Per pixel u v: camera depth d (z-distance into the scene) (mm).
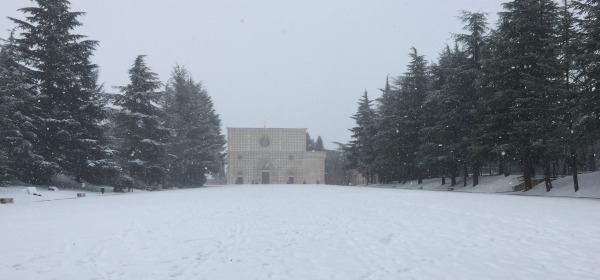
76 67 34719
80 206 19078
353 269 6930
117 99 42438
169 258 7852
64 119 32781
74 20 34688
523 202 18531
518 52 28203
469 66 35219
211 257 7902
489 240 9305
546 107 26703
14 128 28766
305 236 10070
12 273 6859
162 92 44500
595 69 22156
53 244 9281
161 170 42938
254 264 7324
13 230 11258
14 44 31359
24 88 30344
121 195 30125
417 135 44875
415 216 13586
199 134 59594
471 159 33219
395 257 7777
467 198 21797
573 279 6324
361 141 62562
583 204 17266
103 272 6895
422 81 45156
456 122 36031
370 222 12359
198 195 27875
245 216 14188
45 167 30328
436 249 8445
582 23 23031
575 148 23781
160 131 43719
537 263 7262
